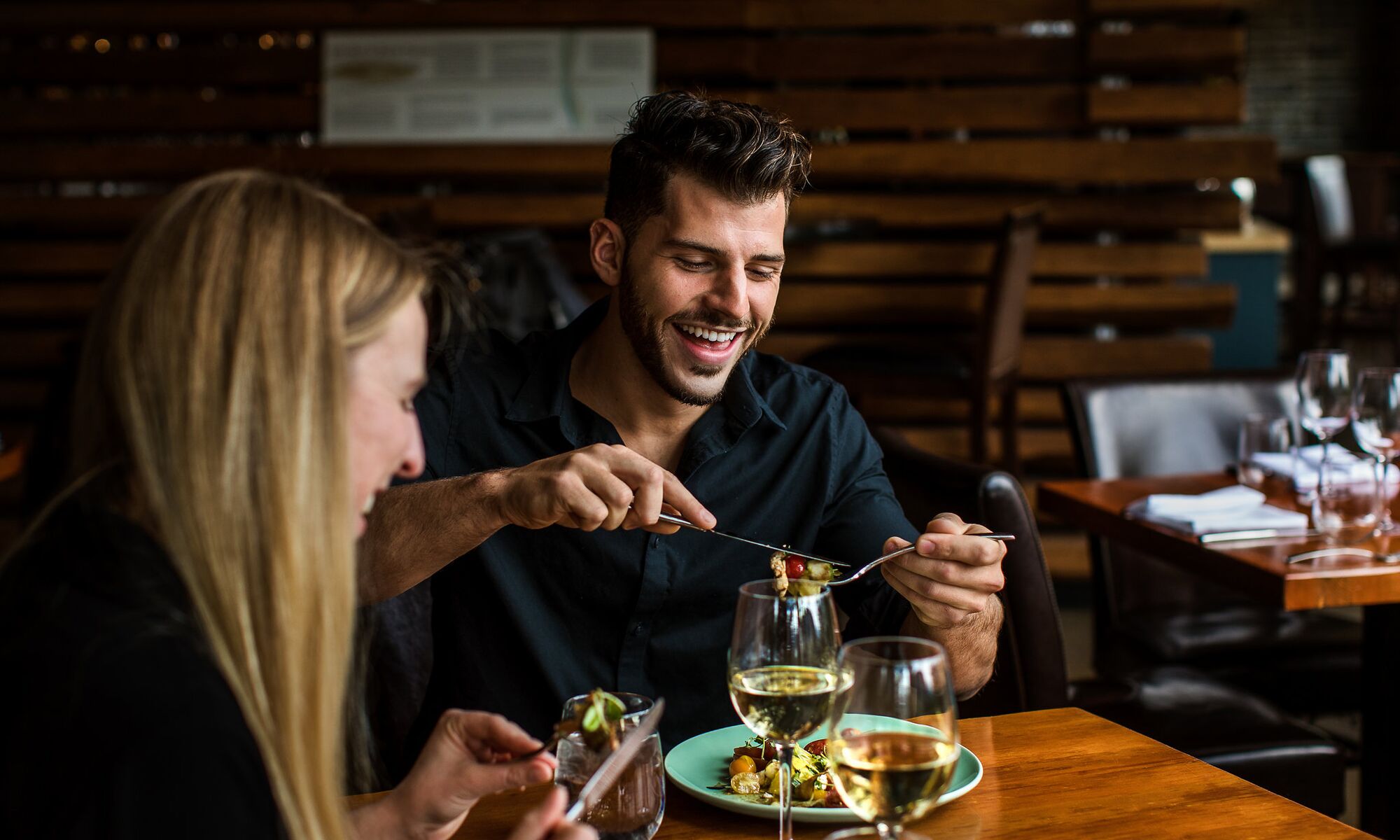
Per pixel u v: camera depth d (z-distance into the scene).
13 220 4.81
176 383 0.75
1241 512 2.19
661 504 1.27
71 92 4.93
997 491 1.77
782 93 4.61
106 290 0.79
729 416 1.58
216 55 4.77
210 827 0.69
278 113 4.76
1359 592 1.92
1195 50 4.38
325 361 0.78
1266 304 5.40
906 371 4.12
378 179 4.71
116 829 0.67
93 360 0.78
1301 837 1.04
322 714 0.78
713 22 4.59
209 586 0.75
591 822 1.00
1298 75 9.42
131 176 4.80
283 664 0.76
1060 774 1.18
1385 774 2.17
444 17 4.66
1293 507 2.32
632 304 1.48
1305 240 7.36
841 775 0.92
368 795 1.13
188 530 0.75
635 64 4.61
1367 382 2.17
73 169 4.80
